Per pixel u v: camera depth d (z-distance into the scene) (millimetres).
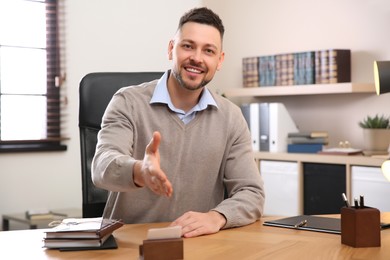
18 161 4121
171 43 2055
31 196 4168
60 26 4289
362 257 1432
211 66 1943
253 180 2021
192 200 2059
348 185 3693
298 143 4066
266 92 4309
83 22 4324
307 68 4105
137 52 4461
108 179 1689
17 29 4211
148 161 1521
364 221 1530
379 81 2107
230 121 2107
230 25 4910
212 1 4906
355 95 4152
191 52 1916
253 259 1410
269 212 4133
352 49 4145
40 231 1767
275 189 4094
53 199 4250
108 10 4379
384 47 3988
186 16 1946
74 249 1517
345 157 3707
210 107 2090
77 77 4324
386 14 3975
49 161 4234
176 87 2016
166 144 2012
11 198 4102
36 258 1439
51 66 4281
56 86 4293
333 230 1730
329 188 3812
